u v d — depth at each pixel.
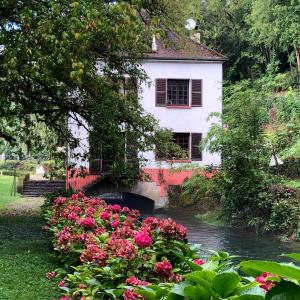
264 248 14.08
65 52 9.29
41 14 9.83
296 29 32.22
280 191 17.41
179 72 26.45
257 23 35.50
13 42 9.63
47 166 28.98
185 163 24.58
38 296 5.68
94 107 13.34
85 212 7.30
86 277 4.04
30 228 12.53
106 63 14.05
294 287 1.65
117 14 9.66
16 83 11.57
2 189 27.97
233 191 18.75
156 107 26.25
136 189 24.30
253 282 2.09
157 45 26.38
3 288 6.05
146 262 4.09
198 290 1.97
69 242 5.85
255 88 21.92
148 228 4.95
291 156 20.91
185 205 23.47
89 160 15.23
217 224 19.17
